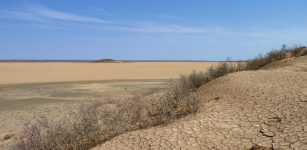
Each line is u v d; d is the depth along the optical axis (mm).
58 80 28312
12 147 7668
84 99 17812
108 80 27844
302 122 6426
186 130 6785
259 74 9906
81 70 42094
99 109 9289
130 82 25953
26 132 7719
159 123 7539
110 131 7391
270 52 16016
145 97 11750
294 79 8953
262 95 8109
